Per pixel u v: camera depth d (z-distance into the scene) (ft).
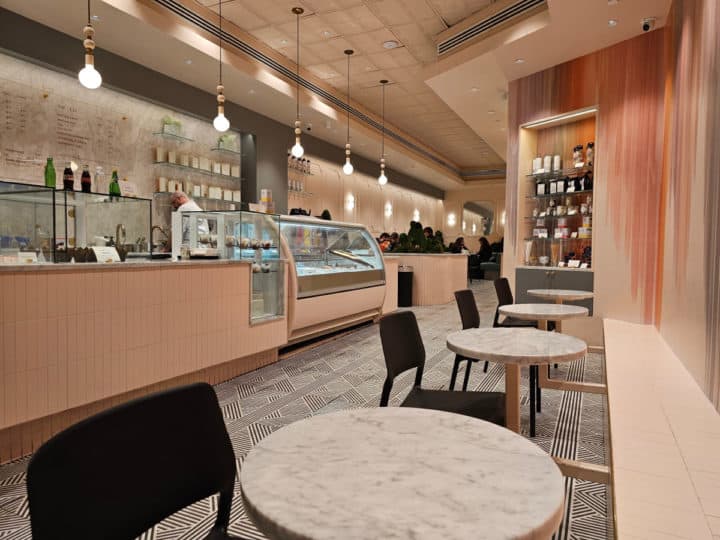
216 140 27.14
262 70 23.72
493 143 38.24
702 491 4.72
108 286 9.90
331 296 18.48
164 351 11.32
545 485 3.08
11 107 17.63
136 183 22.49
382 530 2.56
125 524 3.45
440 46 22.49
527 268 21.08
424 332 21.79
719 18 7.52
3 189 10.00
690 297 9.52
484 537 2.49
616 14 15.84
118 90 20.98
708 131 8.23
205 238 14.46
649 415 7.02
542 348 7.26
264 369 15.12
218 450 4.16
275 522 2.66
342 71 27.35
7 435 8.55
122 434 3.54
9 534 6.49
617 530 4.00
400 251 32.58
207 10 20.35
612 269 18.17
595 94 18.76
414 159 43.50
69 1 15.97
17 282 8.27
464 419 4.33
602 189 18.45
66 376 9.10
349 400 12.16
